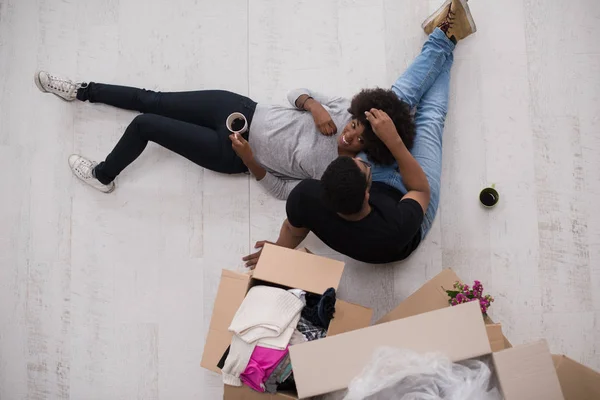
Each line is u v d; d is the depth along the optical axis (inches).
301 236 72.8
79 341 81.0
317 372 52.4
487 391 52.0
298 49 84.4
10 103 85.2
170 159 83.4
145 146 79.4
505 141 81.0
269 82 84.1
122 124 84.8
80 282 82.0
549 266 78.7
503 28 82.7
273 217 81.4
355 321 64.4
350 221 64.3
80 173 81.6
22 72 85.6
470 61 82.4
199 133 76.7
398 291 79.0
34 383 81.0
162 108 80.0
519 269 78.8
